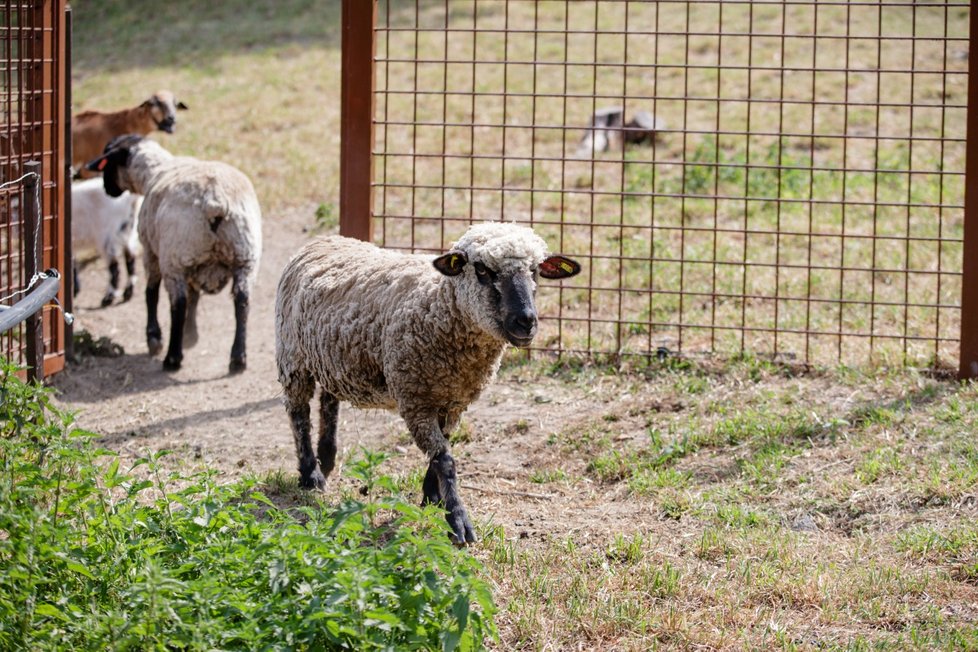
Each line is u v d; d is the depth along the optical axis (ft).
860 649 14.85
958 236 36.32
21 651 13.28
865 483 20.26
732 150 48.47
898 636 15.23
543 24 70.18
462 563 14.79
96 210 35.78
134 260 36.81
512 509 20.42
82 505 16.10
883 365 26.27
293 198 44.27
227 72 64.23
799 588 16.61
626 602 16.33
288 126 54.54
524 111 54.95
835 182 43.01
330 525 15.10
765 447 22.18
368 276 19.93
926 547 17.70
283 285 21.75
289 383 21.47
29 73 27.12
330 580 13.67
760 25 67.26
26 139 27.22
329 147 50.98
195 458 23.79
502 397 26.25
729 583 17.03
